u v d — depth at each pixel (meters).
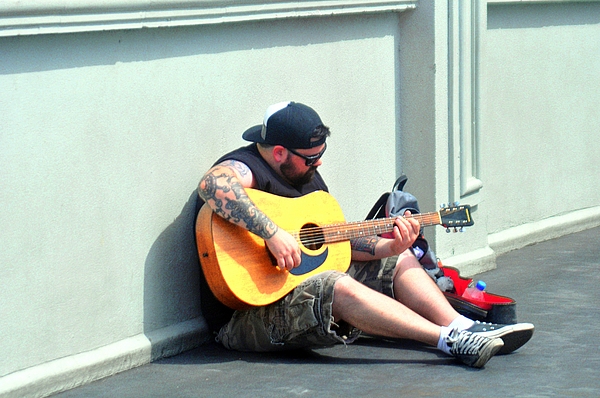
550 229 10.48
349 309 6.01
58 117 5.57
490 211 9.71
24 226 5.44
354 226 6.43
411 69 8.34
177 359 6.34
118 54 5.88
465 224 6.63
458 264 8.64
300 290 6.07
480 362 5.88
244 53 6.78
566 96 10.64
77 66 5.65
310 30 7.35
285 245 5.93
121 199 6.00
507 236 9.88
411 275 6.45
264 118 6.35
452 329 6.00
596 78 11.08
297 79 7.28
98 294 5.92
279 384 5.70
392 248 6.46
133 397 5.54
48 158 5.54
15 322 5.45
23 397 5.45
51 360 5.67
